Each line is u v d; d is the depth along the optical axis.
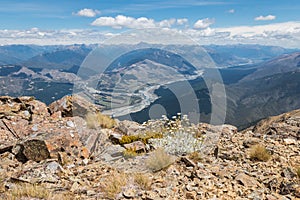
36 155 3.88
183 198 2.76
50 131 4.23
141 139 3.79
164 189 2.91
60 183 3.11
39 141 3.92
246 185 3.08
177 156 3.52
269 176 3.33
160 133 3.39
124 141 4.02
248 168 3.63
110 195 2.74
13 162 3.78
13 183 3.03
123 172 3.24
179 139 3.32
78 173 3.45
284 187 2.99
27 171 3.41
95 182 3.15
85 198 2.72
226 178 3.29
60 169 3.47
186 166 3.49
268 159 3.94
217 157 4.00
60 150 3.96
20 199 2.60
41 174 3.32
